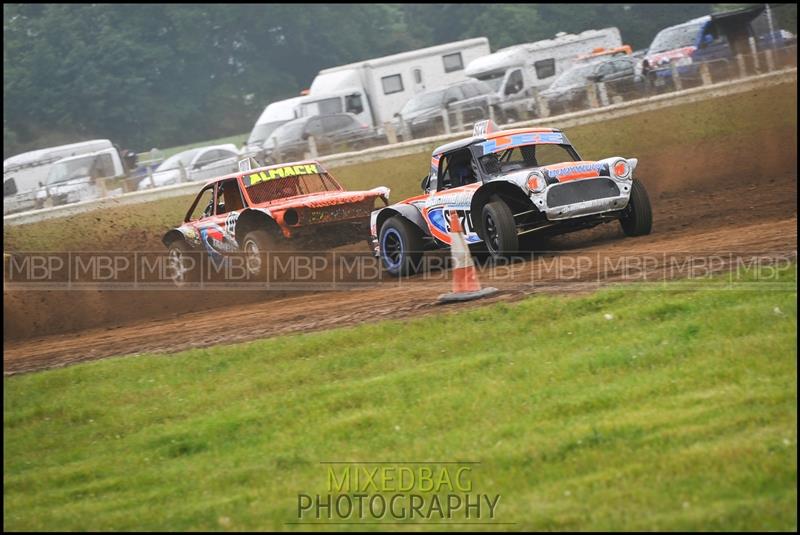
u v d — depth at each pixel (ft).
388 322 115.03
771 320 92.27
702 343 90.68
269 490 75.92
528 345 100.73
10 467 92.99
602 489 66.64
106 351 136.56
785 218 157.69
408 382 94.22
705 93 348.38
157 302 187.11
